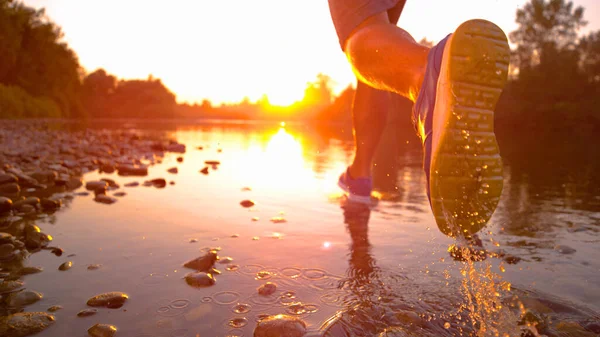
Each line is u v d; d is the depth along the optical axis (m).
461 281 1.29
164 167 4.29
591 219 2.12
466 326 1.00
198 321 1.03
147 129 15.75
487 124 1.12
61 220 2.05
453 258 1.52
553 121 23.39
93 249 1.61
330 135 12.89
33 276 1.33
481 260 1.50
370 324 1.01
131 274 1.35
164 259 1.50
